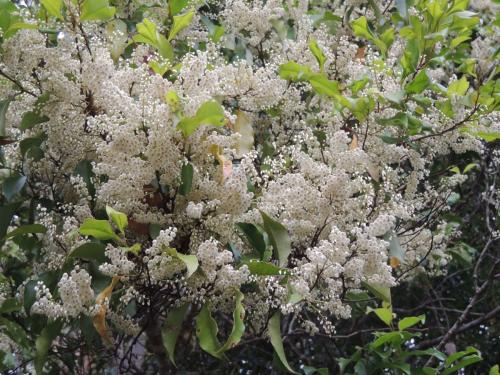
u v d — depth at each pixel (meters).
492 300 1.50
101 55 0.76
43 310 0.64
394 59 0.91
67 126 0.78
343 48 0.95
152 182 0.71
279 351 0.69
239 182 0.69
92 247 0.70
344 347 1.33
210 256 0.65
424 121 0.91
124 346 0.99
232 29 1.07
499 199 1.30
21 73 0.79
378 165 0.86
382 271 0.68
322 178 0.72
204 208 0.70
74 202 0.86
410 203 0.89
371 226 0.68
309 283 0.67
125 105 0.68
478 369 1.50
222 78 0.78
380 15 1.15
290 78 0.90
